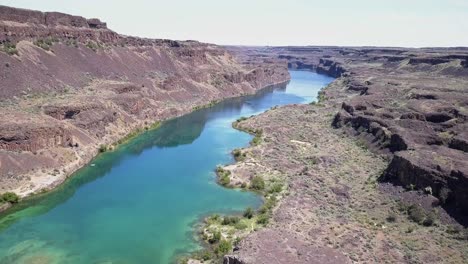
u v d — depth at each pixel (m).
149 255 48.69
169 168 81.44
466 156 69.44
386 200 63.69
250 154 89.25
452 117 93.50
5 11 110.88
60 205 62.16
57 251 48.91
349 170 78.94
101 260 47.25
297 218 57.06
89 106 95.12
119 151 91.44
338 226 54.56
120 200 64.88
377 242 50.41
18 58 103.00
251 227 55.59
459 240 51.12
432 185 61.03
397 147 83.69
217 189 70.81
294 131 109.56
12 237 51.78
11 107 82.81
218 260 46.72
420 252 48.16
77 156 79.50
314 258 43.69
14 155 68.12
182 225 56.81
